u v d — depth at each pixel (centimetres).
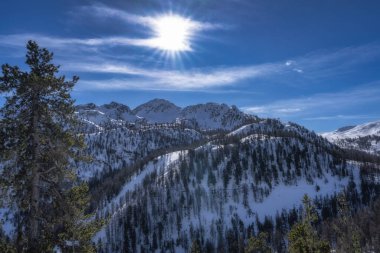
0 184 1833
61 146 1989
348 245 3819
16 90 1906
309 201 3244
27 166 1895
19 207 1898
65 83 2034
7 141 1866
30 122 1966
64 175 2041
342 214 3941
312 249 3111
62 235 1919
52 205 1986
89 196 2083
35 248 1827
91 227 2016
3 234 1844
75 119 2072
